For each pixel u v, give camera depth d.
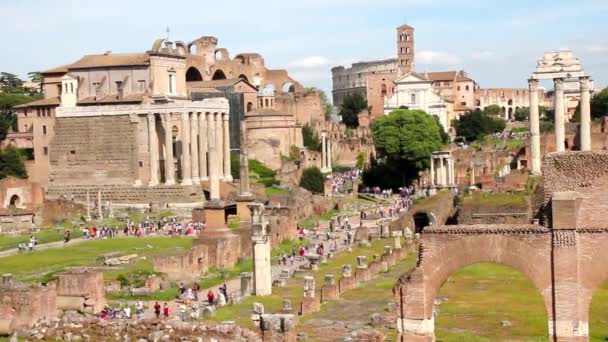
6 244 128.38
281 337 48.34
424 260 51.28
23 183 180.25
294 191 174.75
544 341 56.03
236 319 65.06
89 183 196.88
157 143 193.88
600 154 49.19
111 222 157.38
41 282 79.94
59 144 199.38
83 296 76.06
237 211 130.12
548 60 157.88
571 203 48.84
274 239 124.69
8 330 59.78
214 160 141.25
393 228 131.88
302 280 88.88
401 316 51.50
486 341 56.59
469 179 182.50
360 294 74.81
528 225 50.50
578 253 49.00
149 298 85.19
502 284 80.19
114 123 195.38
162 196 185.50
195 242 108.62
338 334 56.97
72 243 129.50
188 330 49.84
